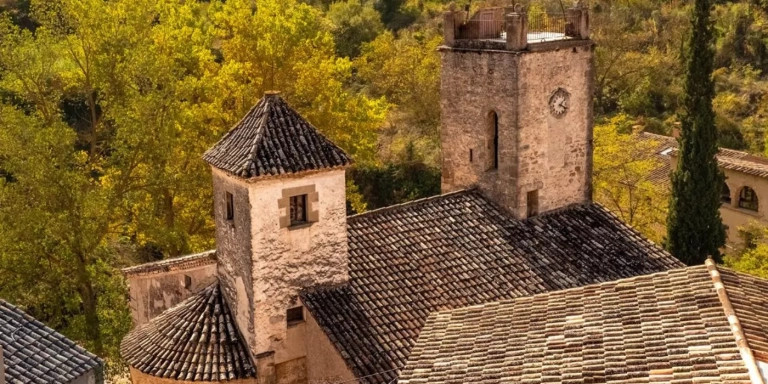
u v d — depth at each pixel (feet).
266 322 65.57
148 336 69.41
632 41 225.97
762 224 139.13
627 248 81.66
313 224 66.59
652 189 129.18
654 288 52.21
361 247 73.36
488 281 72.64
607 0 249.14
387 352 63.10
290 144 66.18
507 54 79.00
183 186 106.11
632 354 44.75
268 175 63.00
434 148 168.04
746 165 142.72
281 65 122.42
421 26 238.48
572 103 84.17
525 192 81.97
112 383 94.84
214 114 116.37
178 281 79.20
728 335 43.88
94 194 94.48
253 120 68.44
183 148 115.24
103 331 95.04
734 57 221.87
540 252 78.07
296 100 124.77
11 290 93.50
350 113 127.54
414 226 77.66
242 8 121.90
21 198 93.20
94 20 105.09
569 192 86.28
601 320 50.08
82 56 110.52
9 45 101.71
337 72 132.26
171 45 119.24
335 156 66.85
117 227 109.50
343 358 61.98
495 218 81.66
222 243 69.72
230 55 122.93
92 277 96.43
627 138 135.74
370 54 205.16
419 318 66.90
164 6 127.65
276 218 64.75
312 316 65.57
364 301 67.51
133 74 105.19
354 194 129.90
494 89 81.30
